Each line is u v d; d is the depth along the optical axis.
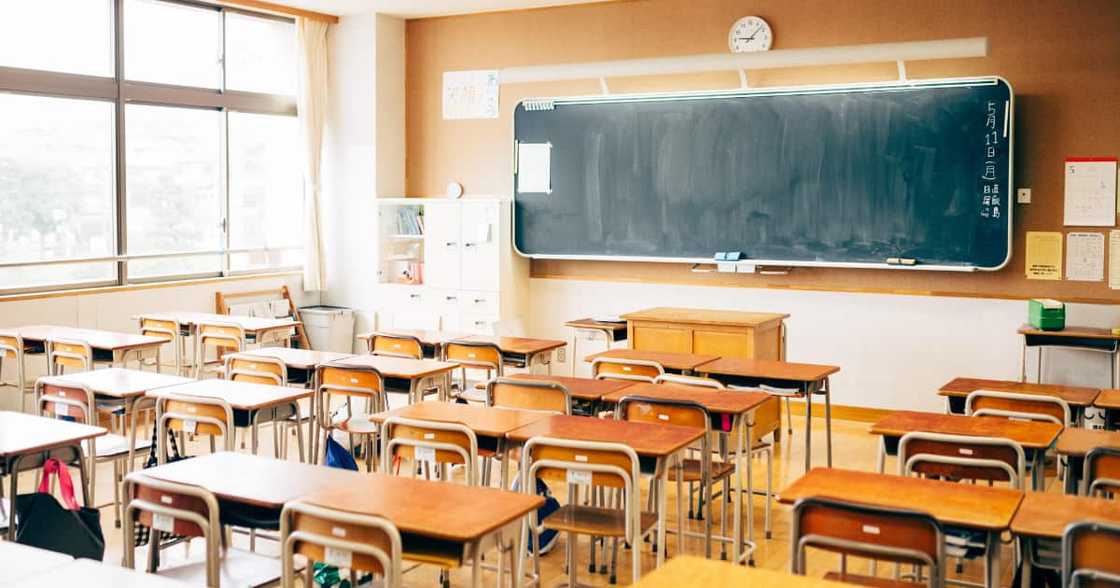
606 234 8.62
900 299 7.63
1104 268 6.99
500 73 8.54
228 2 8.74
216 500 3.05
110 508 5.40
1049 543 3.19
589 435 3.84
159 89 8.48
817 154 7.72
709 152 8.12
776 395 5.36
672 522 5.32
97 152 8.11
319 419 5.47
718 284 8.32
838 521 2.85
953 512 2.91
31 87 7.56
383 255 9.55
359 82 9.49
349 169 9.61
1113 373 6.68
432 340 6.48
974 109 7.18
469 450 3.84
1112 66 6.90
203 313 8.45
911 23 7.48
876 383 7.75
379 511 2.90
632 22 8.55
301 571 3.31
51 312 7.59
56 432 3.96
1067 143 7.05
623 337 7.95
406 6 9.05
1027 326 6.96
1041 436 3.93
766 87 7.91
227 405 4.29
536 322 9.22
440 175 9.59
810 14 7.82
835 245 7.71
